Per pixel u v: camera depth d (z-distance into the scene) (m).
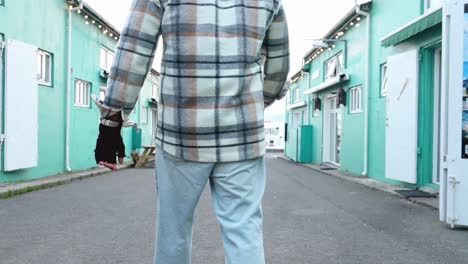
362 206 6.73
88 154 14.62
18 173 9.98
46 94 11.45
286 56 1.83
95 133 15.27
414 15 8.35
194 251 4.15
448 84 4.91
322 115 16.89
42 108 11.24
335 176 12.01
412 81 8.13
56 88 12.06
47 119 11.54
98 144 1.75
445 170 5.06
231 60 1.54
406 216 5.86
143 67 1.63
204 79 1.54
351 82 12.52
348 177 11.22
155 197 7.85
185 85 1.55
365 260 3.85
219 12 1.54
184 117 1.57
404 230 5.01
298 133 19.08
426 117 8.03
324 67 16.52
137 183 10.48
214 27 1.53
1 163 9.26
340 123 15.04
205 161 1.58
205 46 1.53
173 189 1.69
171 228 1.77
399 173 8.56
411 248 4.23
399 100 8.52
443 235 4.74
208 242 4.49
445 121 5.00
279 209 6.50
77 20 13.41
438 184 7.84
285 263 3.76
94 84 15.07
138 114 21.05
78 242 4.50
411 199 7.13
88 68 14.47
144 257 3.95
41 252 4.12
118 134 1.76
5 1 9.34
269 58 1.83
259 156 1.63
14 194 8.09
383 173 9.98
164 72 1.61
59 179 10.68
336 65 14.36
